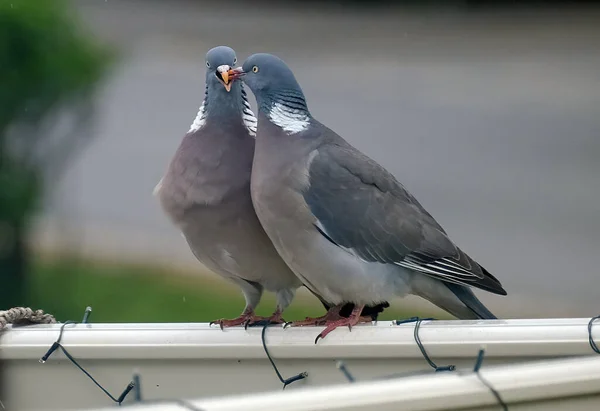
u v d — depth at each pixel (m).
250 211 6.71
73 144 14.67
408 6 44.53
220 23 38.84
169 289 15.75
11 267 14.06
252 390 5.77
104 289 15.62
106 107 26.08
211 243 6.84
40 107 13.72
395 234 6.93
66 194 19.19
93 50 14.33
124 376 5.79
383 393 3.99
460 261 7.15
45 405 5.84
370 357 5.62
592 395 4.34
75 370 5.82
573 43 36.12
